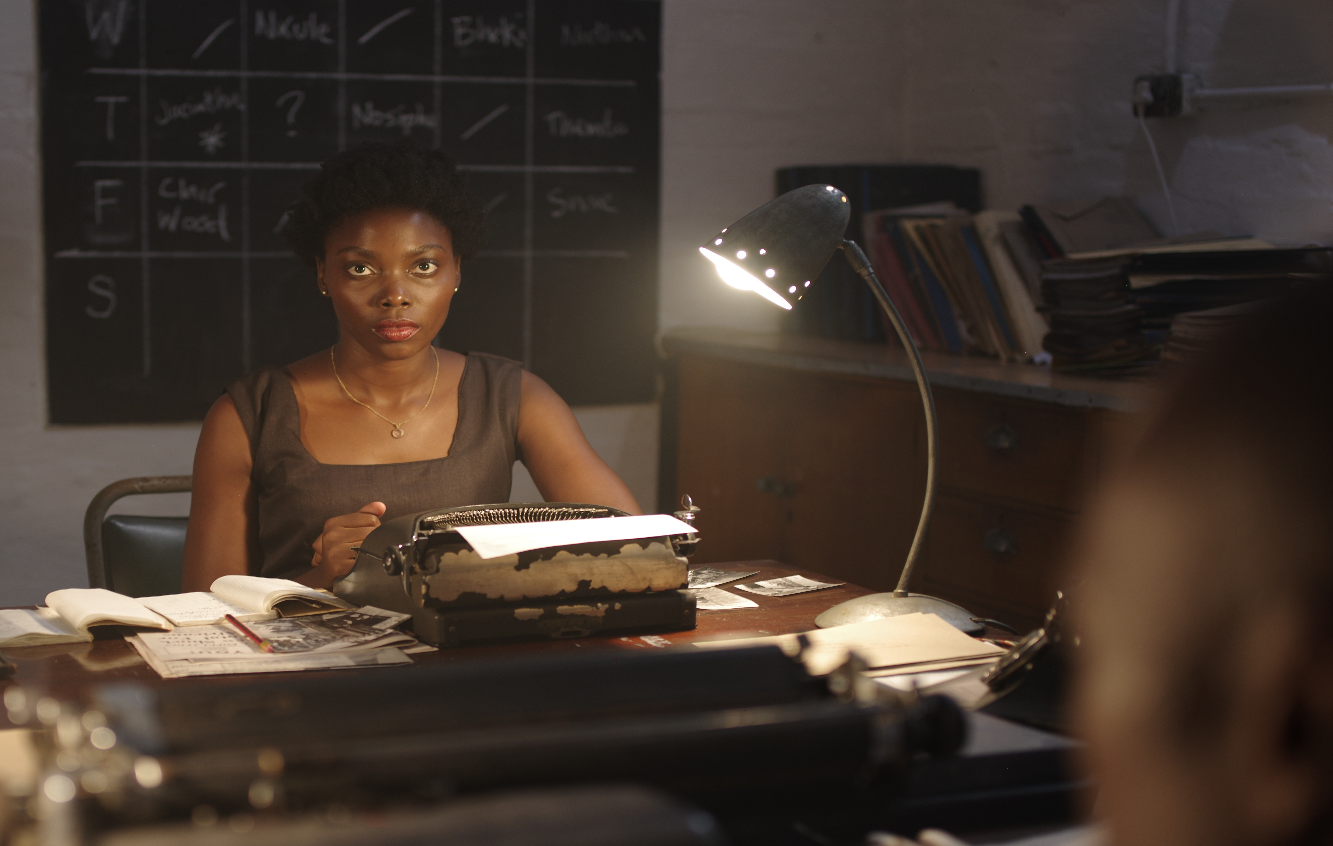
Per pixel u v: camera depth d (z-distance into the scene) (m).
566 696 0.64
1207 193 2.66
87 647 1.20
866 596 1.40
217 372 3.05
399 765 0.50
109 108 2.90
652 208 3.37
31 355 2.91
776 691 0.70
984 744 0.84
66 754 0.52
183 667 1.10
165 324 3.00
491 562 1.23
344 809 0.45
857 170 3.22
